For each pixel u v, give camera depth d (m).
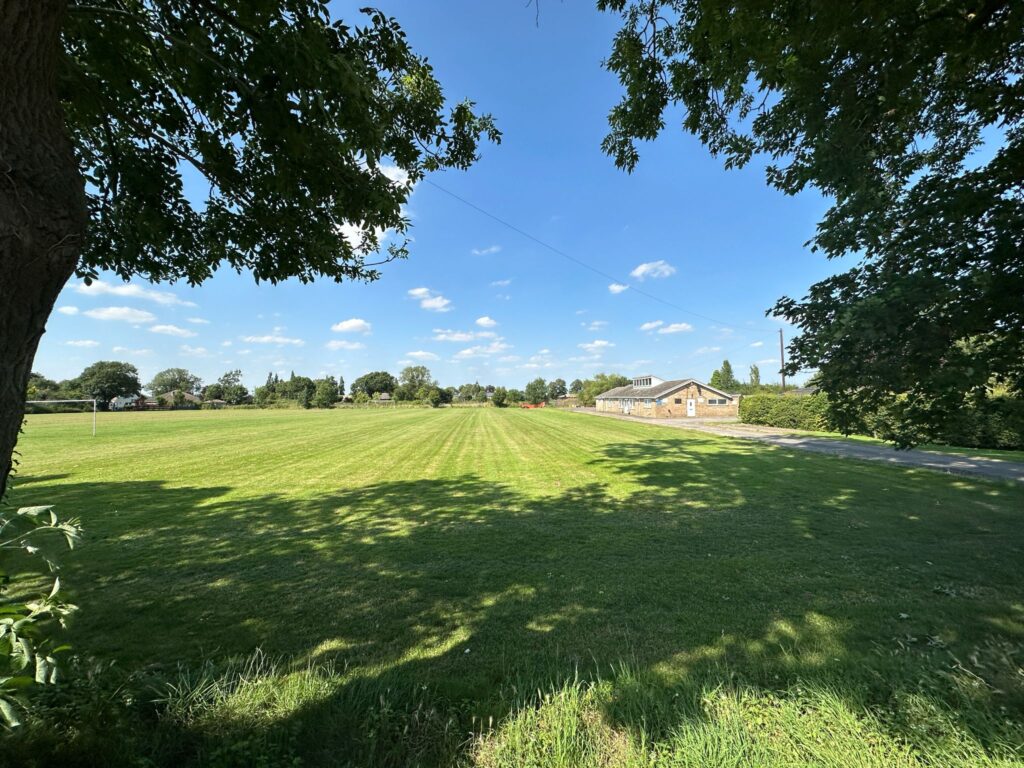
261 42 2.76
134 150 3.79
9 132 1.57
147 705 2.48
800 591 4.82
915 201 3.94
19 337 1.67
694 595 4.75
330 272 4.75
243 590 4.96
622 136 5.53
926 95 3.82
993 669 2.76
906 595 4.68
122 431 28.70
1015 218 3.38
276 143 3.44
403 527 7.54
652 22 4.61
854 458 15.31
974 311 3.43
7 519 1.57
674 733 2.25
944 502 8.95
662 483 11.30
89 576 5.38
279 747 2.17
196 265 4.68
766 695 2.55
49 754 1.93
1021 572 5.30
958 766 1.99
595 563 5.77
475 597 4.77
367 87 3.08
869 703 2.43
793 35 2.89
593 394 98.88
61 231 1.72
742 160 5.02
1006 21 2.80
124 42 3.18
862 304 3.52
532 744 2.24
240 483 11.57
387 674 3.16
